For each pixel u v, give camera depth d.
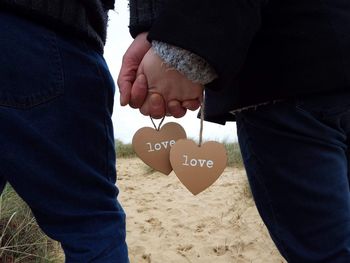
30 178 0.36
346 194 0.46
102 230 0.39
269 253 1.33
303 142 0.45
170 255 1.33
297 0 0.43
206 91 0.53
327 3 0.43
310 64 0.43
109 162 0.41
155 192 2.11
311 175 0.45
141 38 0.43
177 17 0.36
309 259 0.45
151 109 0.41
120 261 0.39
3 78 0.33
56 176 0.37
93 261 0.37
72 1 0.36
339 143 0.47
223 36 0.36
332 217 0.45
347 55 0.43
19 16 0.34
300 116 0.44
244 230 1.53
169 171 0.46
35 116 0.35
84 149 0.38
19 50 0.33
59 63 0.35
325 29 0.43
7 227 1.02
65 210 0.38
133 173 2.61
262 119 0.47
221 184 2.14
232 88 0.48
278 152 0.46
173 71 0.39
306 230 0.46
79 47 0.37
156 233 1.52
